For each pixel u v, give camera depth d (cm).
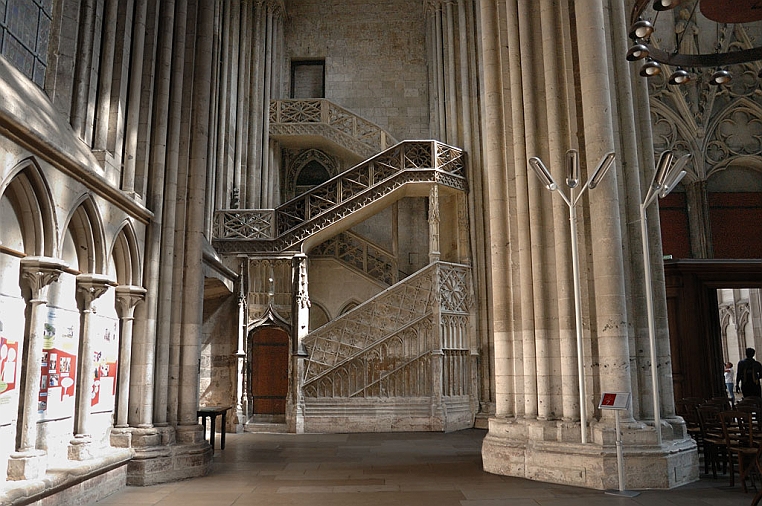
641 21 794
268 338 1794
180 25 1143
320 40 2412
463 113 1922
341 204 1752
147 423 979
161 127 1079
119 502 812
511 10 1179
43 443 737
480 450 1291
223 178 1816
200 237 1132
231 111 1925
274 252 1741
